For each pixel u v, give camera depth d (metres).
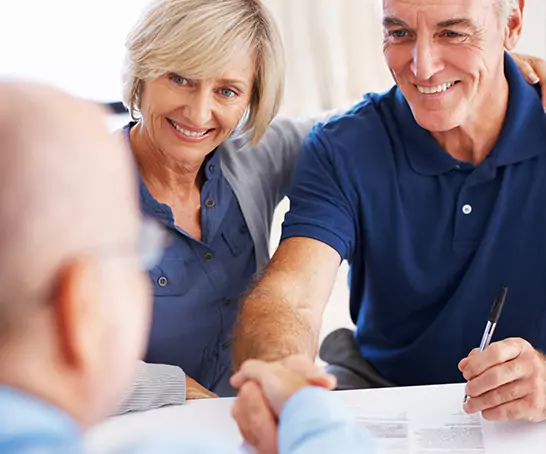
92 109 0.50
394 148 1.52
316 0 3.10
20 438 0.45
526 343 1.16
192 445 0.55
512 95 1.47
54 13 2.94
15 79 0.50
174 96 1.36
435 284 1.52
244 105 1.42
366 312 1.61
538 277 1.49
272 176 1.61
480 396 1.12
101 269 0.48
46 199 0.46
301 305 1.38
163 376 1.23
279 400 0.84
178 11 1.32
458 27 1.34
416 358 1.55
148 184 1.48
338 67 3.18
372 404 1.18
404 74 1.43
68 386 0.48
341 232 1.48
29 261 0.46
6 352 0.47
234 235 1.52
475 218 1.48
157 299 1.46
